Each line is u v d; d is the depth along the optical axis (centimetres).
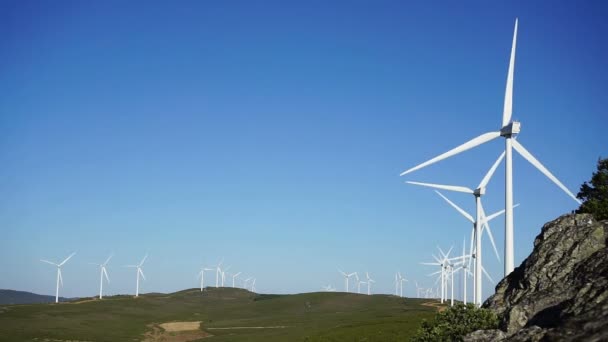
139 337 13725
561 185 6331
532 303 4803
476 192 7906
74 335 13200
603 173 6962
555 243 5428
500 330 4794
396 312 16000
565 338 3459
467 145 6488
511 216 6006
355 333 10181
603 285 4131
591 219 5622
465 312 5675
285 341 10594
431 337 5584
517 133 6231
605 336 3272
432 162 6531
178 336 14150
